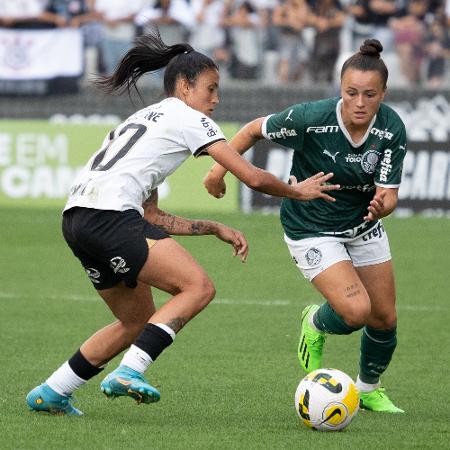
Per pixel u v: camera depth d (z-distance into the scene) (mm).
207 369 25812
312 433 18844
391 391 23797
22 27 63062
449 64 63656
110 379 18359
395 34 63406
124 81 20938
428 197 58125
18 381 23797
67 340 29609
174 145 19078
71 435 18297
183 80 19703
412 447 17859
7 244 48750
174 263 18625
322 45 63906
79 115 63188
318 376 19203
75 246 19312
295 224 21859
